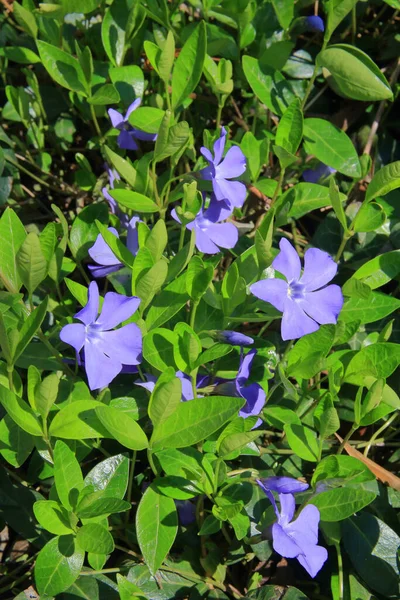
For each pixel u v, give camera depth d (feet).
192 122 1.60
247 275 1.28
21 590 1.28
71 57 1.42
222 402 1.10
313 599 1.29
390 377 1.40
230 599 1.28
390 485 1.32
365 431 1.41
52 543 1.13
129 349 1.13
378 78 1.37
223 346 1.16
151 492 1.17
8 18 1.66
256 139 1.51
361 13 1.67
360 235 1.50
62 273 1.33
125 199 1.27
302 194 1.40
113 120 1.42
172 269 1.22
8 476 1.29
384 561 1.25
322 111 1.63
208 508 1.30
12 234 1.20
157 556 1.14
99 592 1.22
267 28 1.57
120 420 1.10
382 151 1.63
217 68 1.43
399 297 1.52
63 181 1.60
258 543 1.23
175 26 1.58
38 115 1.58
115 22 1.50
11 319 1.21
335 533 1.26
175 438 1.12
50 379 1.07
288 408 1.32
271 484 1.18
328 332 1.16
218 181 1.29
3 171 1.52
